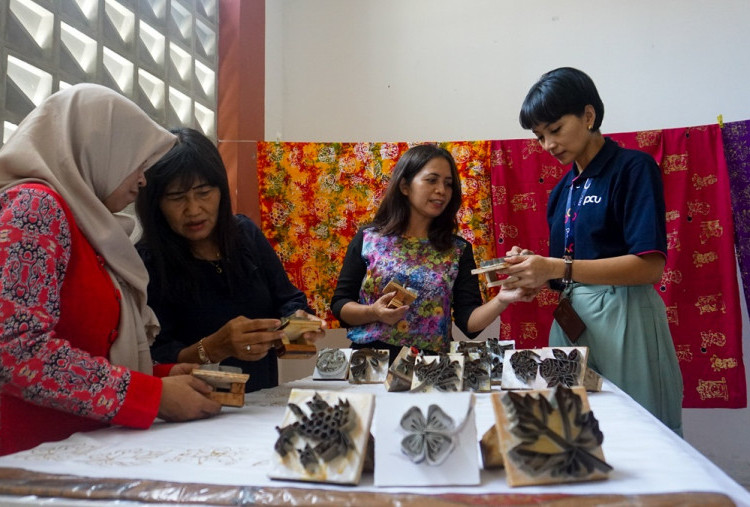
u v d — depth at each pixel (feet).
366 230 7.31
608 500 2.08
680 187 9.58
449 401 2.57
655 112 11.27
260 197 10.73
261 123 11.53
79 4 7.55
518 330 10.07
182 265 5.55
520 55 12.06
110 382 3.37
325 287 10.68
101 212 3.92
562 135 6.10
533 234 10.30
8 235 3.16
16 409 3.51
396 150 10.77
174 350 5.03
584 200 6.14
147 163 4.31
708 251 9.38
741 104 10.92
